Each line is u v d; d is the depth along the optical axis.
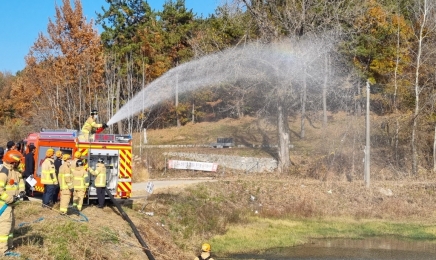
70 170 14.46
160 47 51.03
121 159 17.11
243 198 26.22
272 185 27.89
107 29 53.41
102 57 42.00
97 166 16.28
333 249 18.81
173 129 55.34
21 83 50.47
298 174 33.44
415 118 35.09
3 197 9.59
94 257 11.58
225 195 25.70
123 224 15.14
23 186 10.27
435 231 22.42
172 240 17.38
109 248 12.67
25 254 9.95
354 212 25.88
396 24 40.94
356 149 38.31
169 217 19.67
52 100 39.38
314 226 22.95
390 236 21.50
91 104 40.31
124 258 12.43
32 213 13.97
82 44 40.38
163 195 22.19
